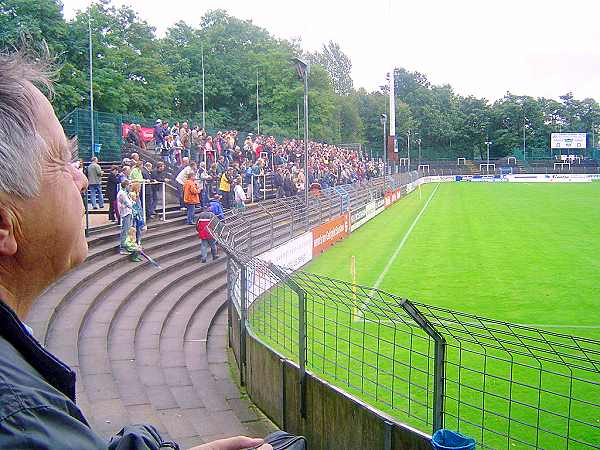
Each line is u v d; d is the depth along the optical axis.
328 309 12.97
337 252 24.23
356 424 6.44
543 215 36.62
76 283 12.09
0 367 0.93
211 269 17.56
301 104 71.75
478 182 84.94
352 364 9.70
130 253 15.51
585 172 92.94
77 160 1.36
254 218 19.00
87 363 8.82
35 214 1.12
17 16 36.69
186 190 21.27
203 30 76.38
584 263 20.38
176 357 10.77
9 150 1.07
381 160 75.69
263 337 10.25
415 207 44.31
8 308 1.00
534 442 7.29
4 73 1.11
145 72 50.78
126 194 15.36
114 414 7.21
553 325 13.00
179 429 7.66
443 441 4.73
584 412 8.13
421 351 10.46
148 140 31.70
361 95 113.00
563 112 122.94
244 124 70.50
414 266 20.61
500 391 8.82
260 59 71.94
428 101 121.94
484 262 21.00
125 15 52.97
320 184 36.41
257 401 8.99
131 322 11.59
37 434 0.88
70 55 39.66
